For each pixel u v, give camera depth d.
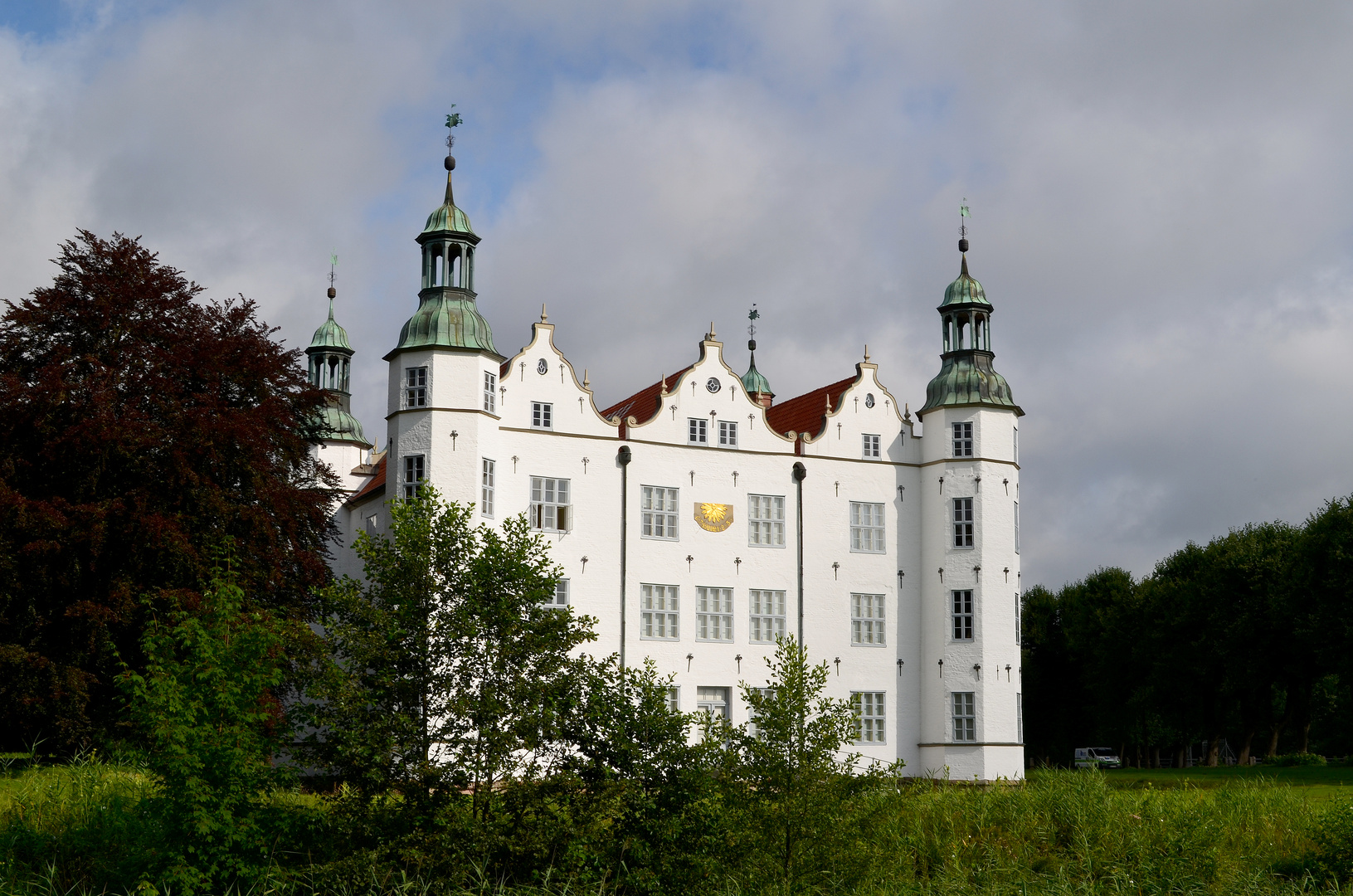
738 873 23.92
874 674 56.09
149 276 42.25
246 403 43.38
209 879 23.36
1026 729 95.31
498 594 24.55
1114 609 83.56
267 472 41.34
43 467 39.34
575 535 52.12
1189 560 82.06
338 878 22.80
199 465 40.16
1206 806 32.59
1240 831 31.39
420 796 23.77
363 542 25.27
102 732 34.72
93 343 41.03
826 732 24.66
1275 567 70.62
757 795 24.44
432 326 50.34
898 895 25.83
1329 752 91.00
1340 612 64.62
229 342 42.53
